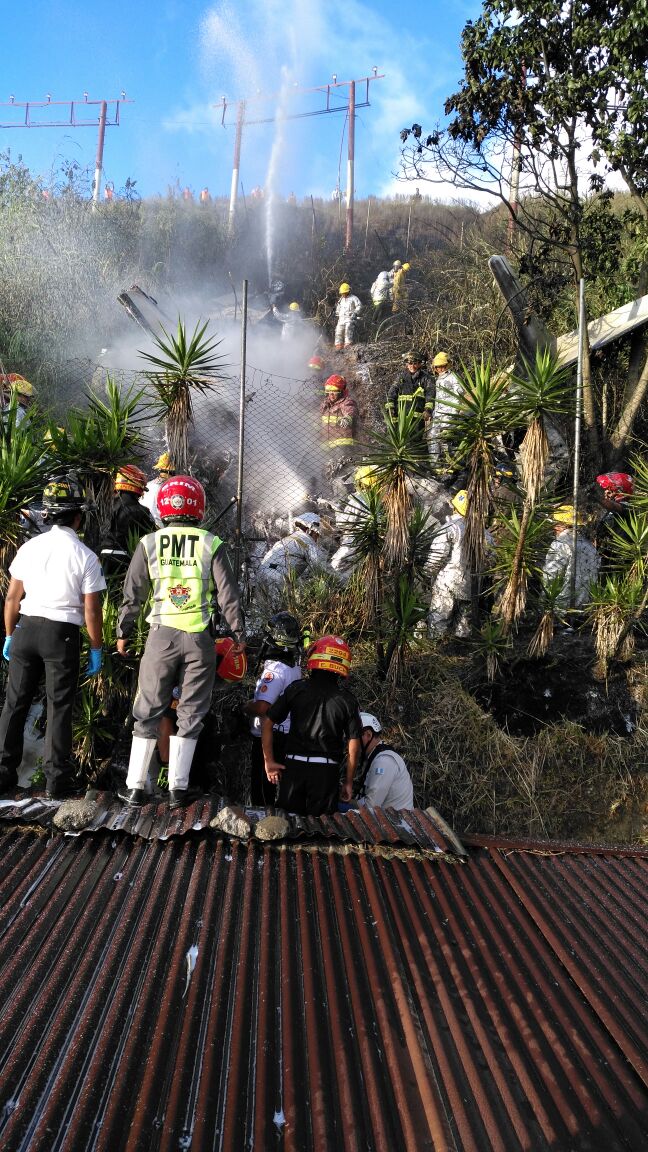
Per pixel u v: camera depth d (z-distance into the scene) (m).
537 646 7.08
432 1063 2.96
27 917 3.59
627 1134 2.70
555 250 12.16
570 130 9.54
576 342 10.19
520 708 7.17
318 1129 2.63
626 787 6.98
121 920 3.64
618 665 7.34
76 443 6.39
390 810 4.92
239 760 6.59
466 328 12.36
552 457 8.88
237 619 4.60
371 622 7.04
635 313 9.66
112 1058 2.88
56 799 4.64
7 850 4.09
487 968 3.53
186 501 4.67
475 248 14.31
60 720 4.70
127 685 6.26
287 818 4.62
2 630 5.83
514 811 6.81
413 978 3.41
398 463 6.58
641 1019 3.30
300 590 7.50
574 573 7.52
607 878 4.51
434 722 6.95
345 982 3.37
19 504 5.76
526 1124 2.70
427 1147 2.60
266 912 3.80
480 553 6.81
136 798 4.59
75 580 4.67
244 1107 2.71
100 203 17.98
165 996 3.20
